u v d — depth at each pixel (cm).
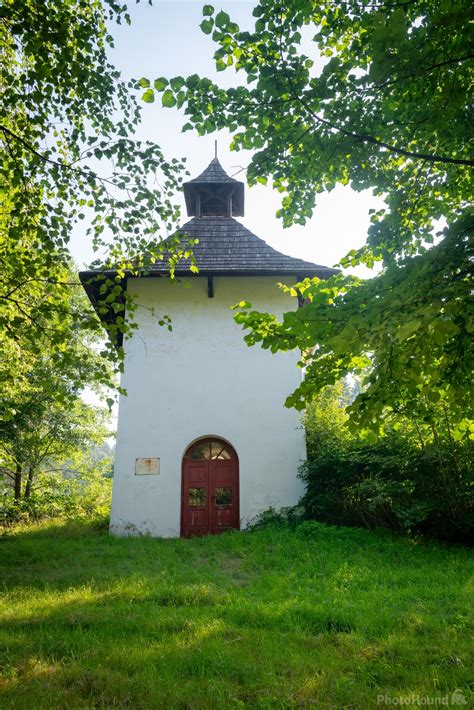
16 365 886
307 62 408
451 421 428
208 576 670
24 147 550
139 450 1170
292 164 457
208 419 1197
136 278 1288
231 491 1178
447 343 330
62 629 459
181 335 1259
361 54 420
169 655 386
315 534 899
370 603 517
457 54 333
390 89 394
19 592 597
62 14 529
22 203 529
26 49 482
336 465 1017
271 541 892
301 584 620
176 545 920
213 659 375
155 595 565
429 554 762
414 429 872
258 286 1298
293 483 1149
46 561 799
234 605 518
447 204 500
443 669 360
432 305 256
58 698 320
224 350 1251
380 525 959
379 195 506
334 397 1293
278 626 461
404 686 337
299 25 392
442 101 360
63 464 1964
